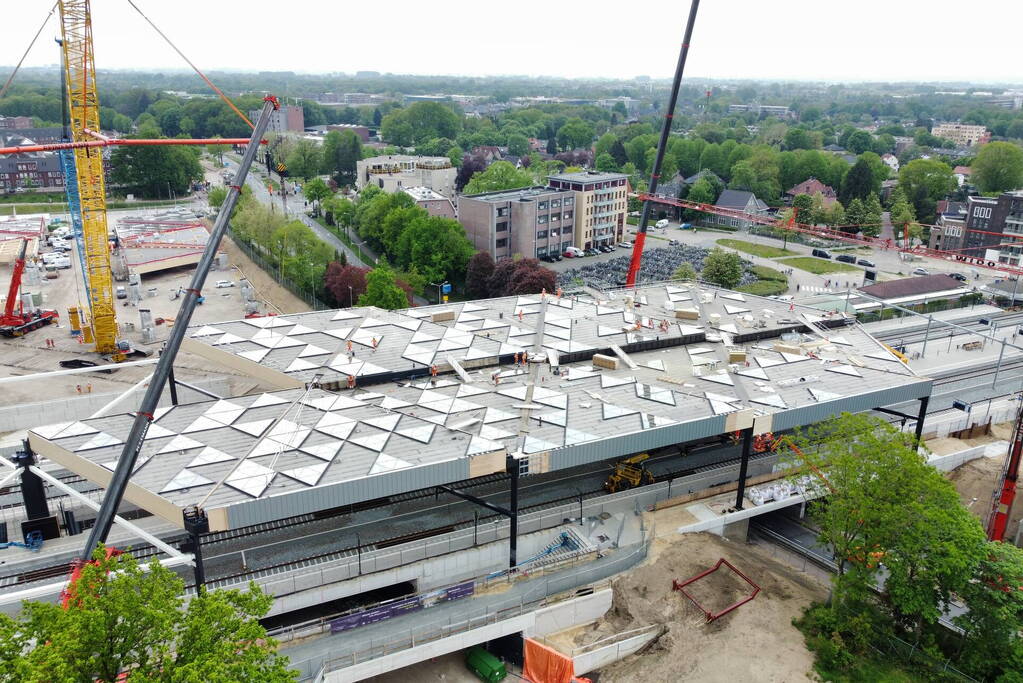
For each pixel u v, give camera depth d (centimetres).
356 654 6869
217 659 4394
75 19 13262
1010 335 16912
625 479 9562
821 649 7288
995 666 6894
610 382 10069
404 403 9281
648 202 17750
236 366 10325
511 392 9650
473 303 13100
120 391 13162
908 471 7238
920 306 18662
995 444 11906
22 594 6281
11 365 14675
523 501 9356
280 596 7375
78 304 18150
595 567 8169
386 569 7825
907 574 7112
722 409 9206
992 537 9019
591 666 7338
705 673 7119
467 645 7281
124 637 4578
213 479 7356
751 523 9988
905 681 6975
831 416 9231
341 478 7375
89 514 8919
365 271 18688
